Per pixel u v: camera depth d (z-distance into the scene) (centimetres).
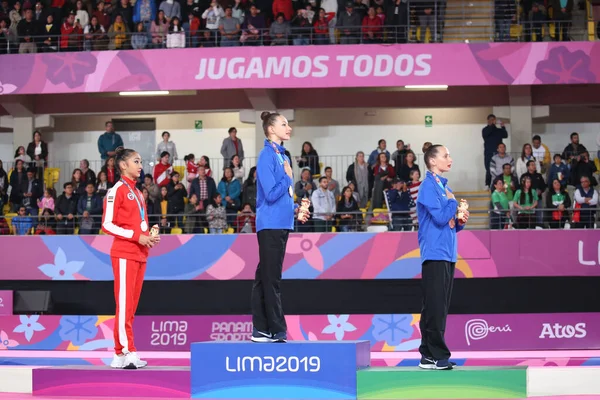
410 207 1964
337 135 2434
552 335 1662
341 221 2008
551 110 2370
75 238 1998
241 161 2203
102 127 2516
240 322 1689
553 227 1983
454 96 2330
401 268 1909
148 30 2220
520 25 2164
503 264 1886
